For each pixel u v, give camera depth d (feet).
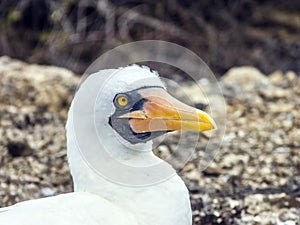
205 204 39.47
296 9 84.17
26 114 50.96
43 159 44.62
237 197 40.14
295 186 41.55
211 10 81.15
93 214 24.12
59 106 52.70
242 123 50.44
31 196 39.91
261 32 82.12
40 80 55.42
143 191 25.02
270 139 47.80
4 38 77.87
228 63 78.69
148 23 77.56
